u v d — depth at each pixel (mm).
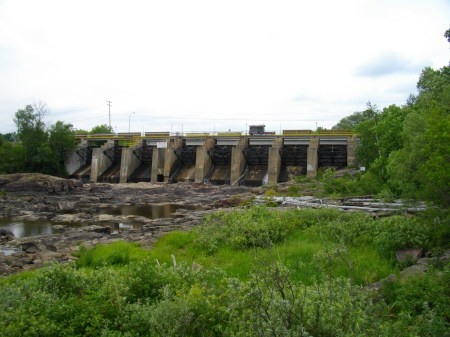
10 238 24938
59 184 49719
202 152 63562
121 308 7352
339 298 6035
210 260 14555
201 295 7320
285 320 5242
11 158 66000
